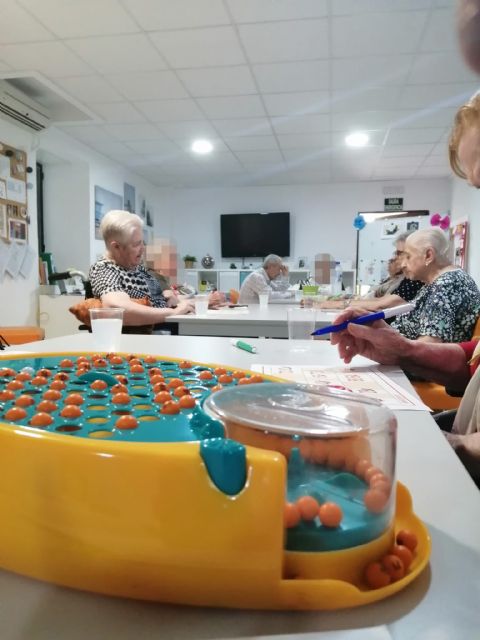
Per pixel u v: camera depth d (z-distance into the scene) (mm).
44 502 258
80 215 4578
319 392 357
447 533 311
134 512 240
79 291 4051
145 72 2961
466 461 635
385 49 2646
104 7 2250
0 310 3340
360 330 866
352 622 230
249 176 5785
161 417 367
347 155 4855
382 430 287
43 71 2945
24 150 3562
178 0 2195
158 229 6473
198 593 240
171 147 4574
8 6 2238
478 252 4562
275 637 222
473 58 434
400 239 2721
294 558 244
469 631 224
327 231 6195
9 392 414
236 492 233
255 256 6309
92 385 468
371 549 257
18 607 245
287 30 2453
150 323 1871
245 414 295
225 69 2918
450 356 896
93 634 226
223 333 1944
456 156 729
